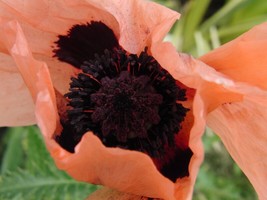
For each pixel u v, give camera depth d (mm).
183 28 568
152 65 254
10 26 229
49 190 324
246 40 231
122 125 251
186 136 250
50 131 210
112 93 250
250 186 474
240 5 560
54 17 254
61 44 263
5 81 269
